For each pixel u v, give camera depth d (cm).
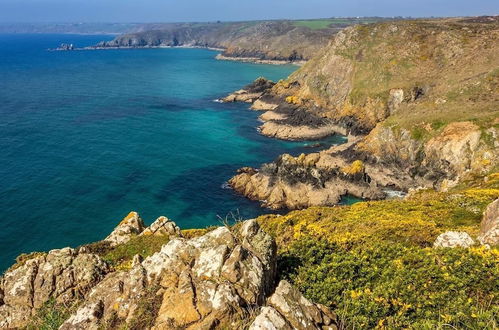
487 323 1104
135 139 9188
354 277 1538
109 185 6606
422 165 7156
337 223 2884
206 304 1075
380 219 2778
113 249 2850
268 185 6600
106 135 9338
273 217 3328
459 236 1930
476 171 6234
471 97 8294
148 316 1111
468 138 6662
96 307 1224
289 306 1061
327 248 1748
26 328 1457
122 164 7581
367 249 1758
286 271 1546
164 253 1350
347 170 6912
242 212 6100
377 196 6625
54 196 6022
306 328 1027
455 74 9550
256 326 958
